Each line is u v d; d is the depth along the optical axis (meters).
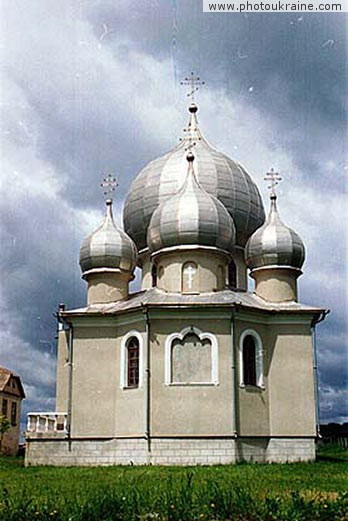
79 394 36.62
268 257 39.44
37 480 25.36
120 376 36.41
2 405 67.69
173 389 34.81
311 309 37.34
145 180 44.97
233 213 43.56
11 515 14.23
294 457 35.62
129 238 41.16
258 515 14.52
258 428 35.44
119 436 35.59
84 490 19.97
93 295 39.84
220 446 34.16
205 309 35.50
